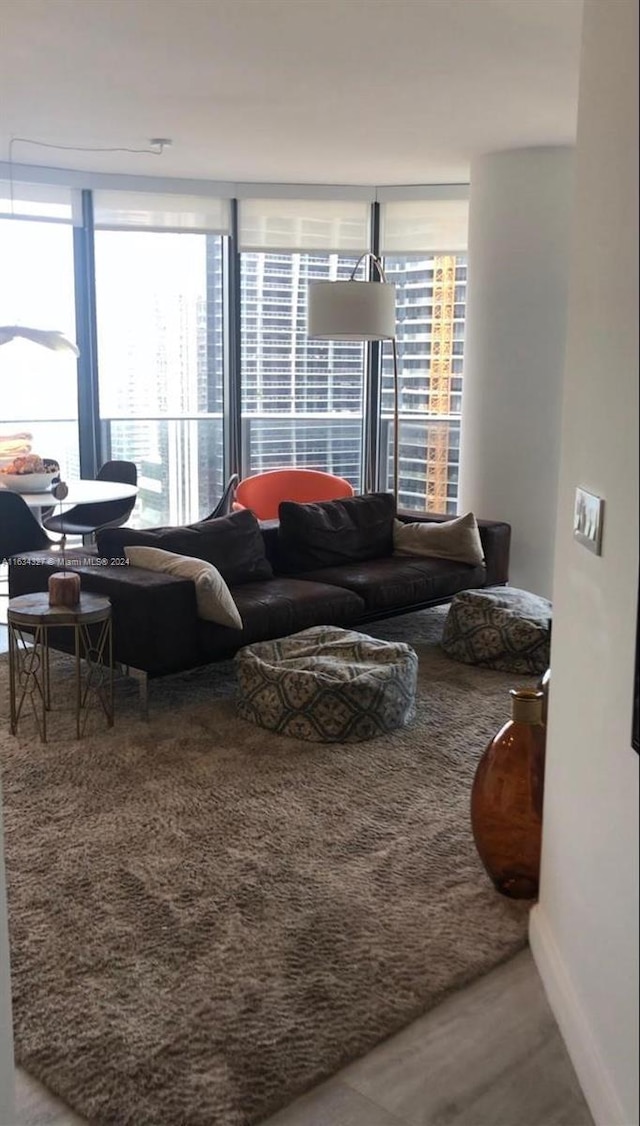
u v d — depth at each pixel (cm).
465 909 261
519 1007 224
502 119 514
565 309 600
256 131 545
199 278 732
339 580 502
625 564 174
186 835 300
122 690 435
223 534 483
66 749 366
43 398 716
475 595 491
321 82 449
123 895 265
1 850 162
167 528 476
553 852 232
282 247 725
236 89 461
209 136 559
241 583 485
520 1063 206
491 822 263
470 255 622
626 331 174
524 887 264
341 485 656
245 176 684
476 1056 208
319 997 224
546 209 588
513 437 616
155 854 288
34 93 471
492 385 617
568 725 217
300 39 390
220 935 247
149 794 328
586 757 201
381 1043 212
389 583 506
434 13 357
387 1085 200
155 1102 192
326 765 353
